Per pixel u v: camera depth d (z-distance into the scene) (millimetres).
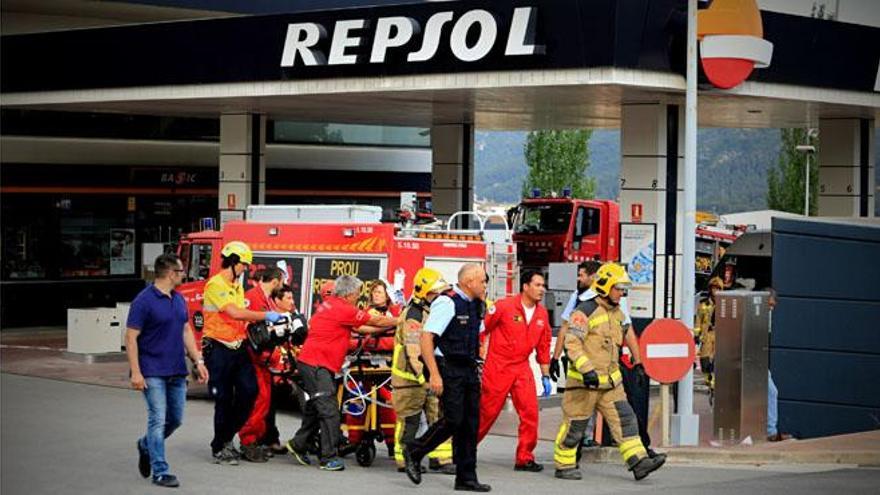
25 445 16953
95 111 34969
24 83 32688
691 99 18016
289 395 21844
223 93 29062
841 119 34000
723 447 16844
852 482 14445
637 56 24016
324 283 20188
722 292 17531
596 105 29719
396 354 14742
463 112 33062
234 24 28594
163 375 13891
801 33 27562
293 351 16875
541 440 18719
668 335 16422
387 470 15469
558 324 22875
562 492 13805
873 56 29812
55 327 36156
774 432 17859
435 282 14516
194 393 23094
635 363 15750
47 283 36219
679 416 17406
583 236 32625
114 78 30953
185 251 23672
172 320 13914
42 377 25625
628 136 27234
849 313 18719
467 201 36406
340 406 15969
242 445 15922
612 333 14602
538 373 21688
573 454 14773
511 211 33531
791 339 18641
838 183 34156
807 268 18688
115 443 17156
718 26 24625
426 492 13750
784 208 62219
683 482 14539
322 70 27312
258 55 28344
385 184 44031
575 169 58656
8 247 35500
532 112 32688
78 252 36844
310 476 14820
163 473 13930
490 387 15211
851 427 18781
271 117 36062
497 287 20203
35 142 35875
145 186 38125
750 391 17375
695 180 18047
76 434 17984
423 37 25734
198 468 15281
